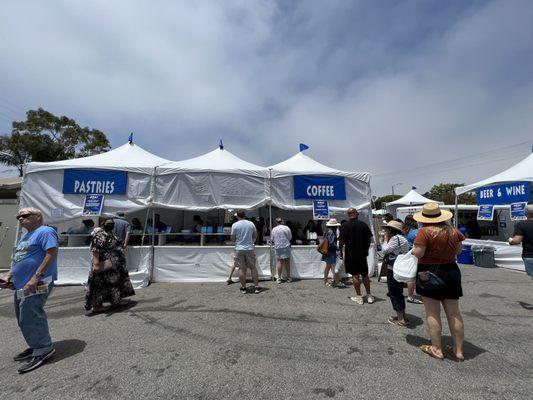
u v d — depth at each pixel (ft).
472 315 16.25
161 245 24.82
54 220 23.63
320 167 29.48
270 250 25.21
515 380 9.66
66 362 10.98
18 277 10.76
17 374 10.22
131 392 9.13
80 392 9.15
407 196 72.28
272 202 25.72
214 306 17.72
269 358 11.28
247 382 9.64
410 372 10.18
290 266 25.52
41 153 70.74
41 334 10.84
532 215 16.70
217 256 24.50
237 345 12.42
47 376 10.05
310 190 26.50
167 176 24.80
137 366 10.68
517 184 31.48
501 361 10.93
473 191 38.50
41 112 72.13
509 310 17.13
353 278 18.45
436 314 11.18
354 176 27.55
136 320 15.40
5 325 15.12
